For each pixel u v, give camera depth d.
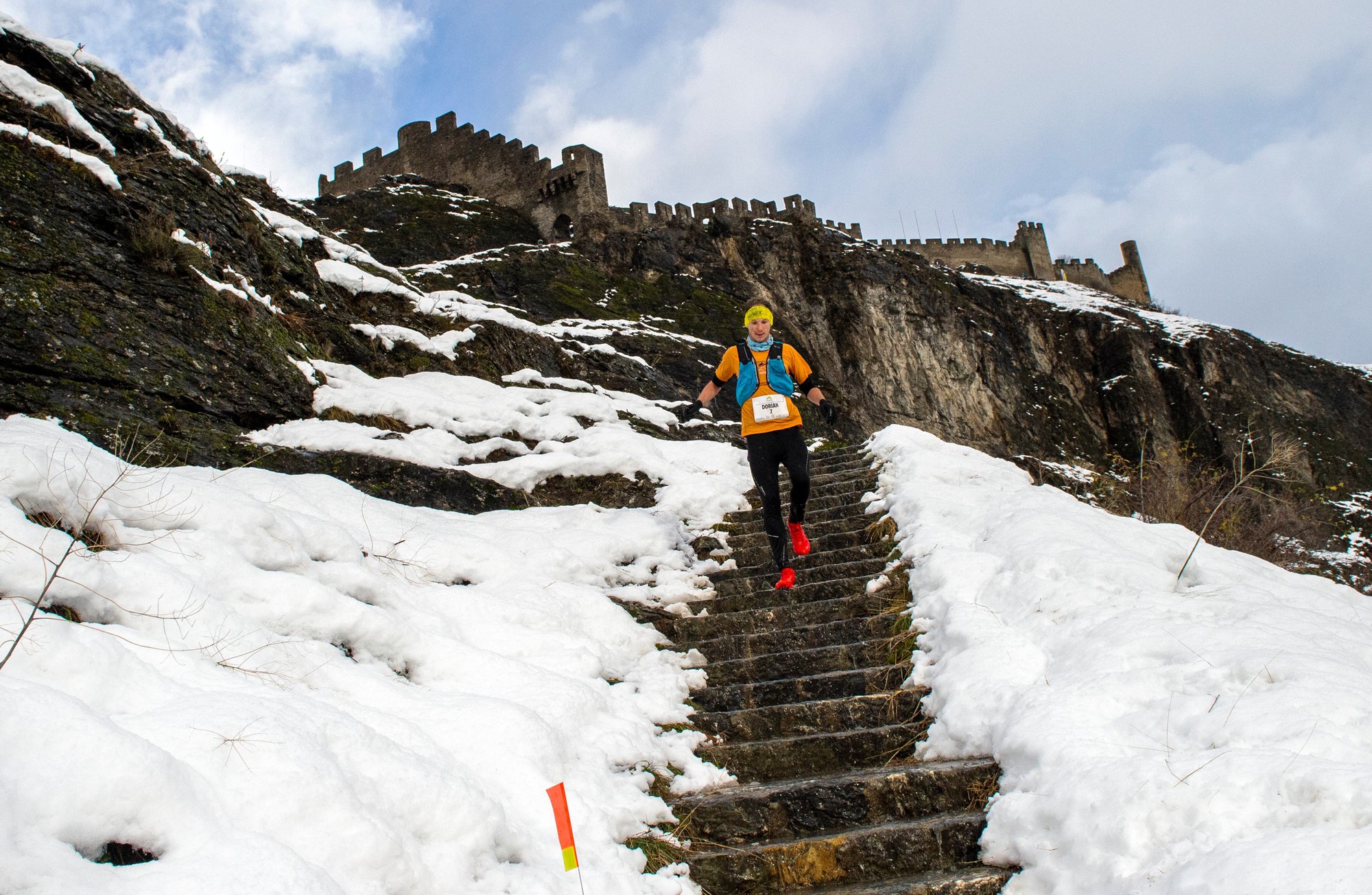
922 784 3.54
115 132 7.09
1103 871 2.58
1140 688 3.39
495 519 6.32
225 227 7.52
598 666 4.50
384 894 2.30
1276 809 2.48
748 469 8.25
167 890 1.85
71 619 2.80
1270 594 4.23
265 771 2.33
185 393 5.58
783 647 5.17
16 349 4.79
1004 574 4.77
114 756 2.03
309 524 4.17
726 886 3.27
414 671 3.79
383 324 9.63
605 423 8.52
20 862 1.74
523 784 3.13
